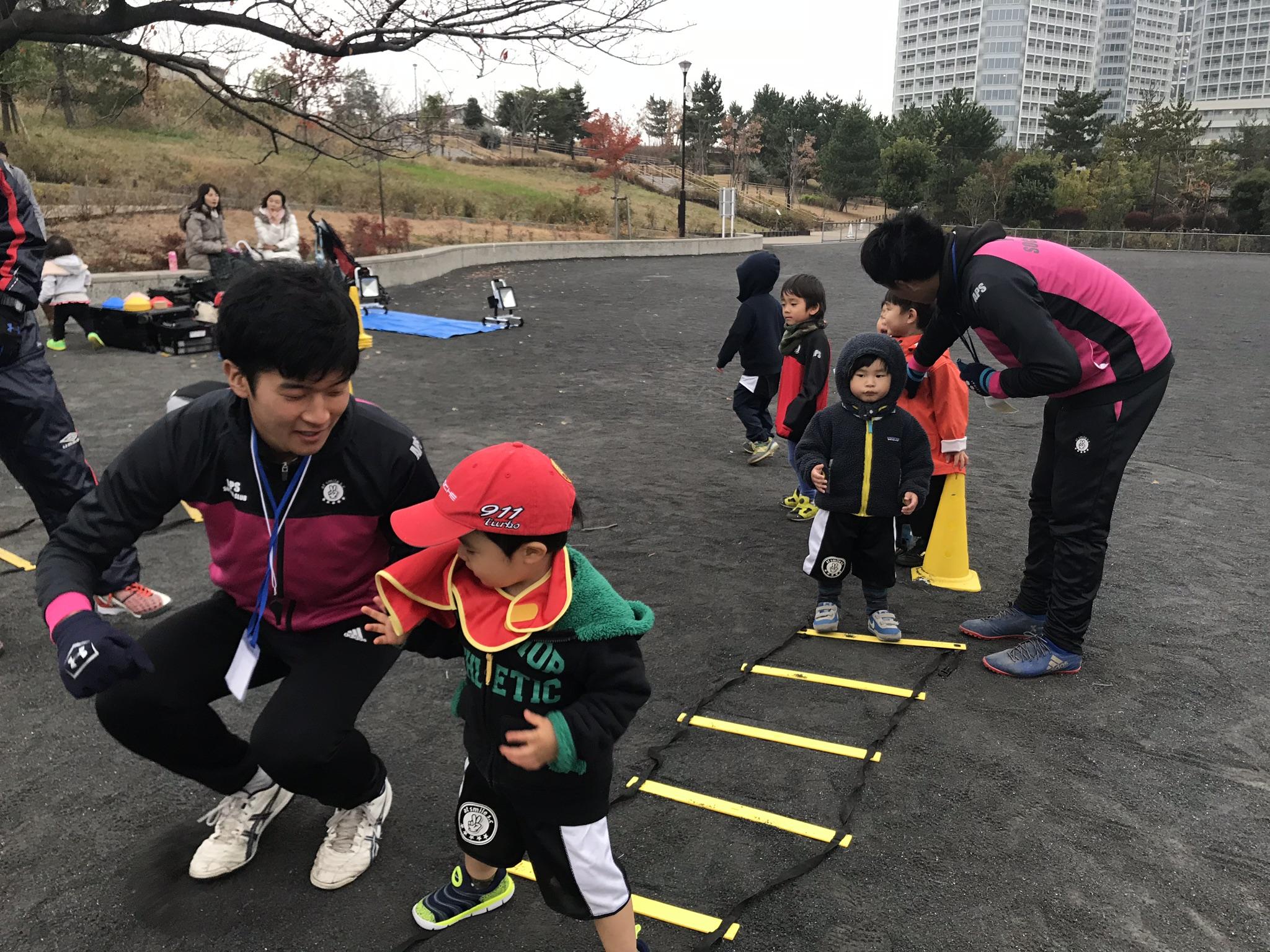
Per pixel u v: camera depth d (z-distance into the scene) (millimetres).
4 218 3451
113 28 7105
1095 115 83500
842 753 3186
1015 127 152000
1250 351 13250
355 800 2504
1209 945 2342
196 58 8062
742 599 4539
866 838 2750
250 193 25484
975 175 64188
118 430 7371
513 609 1923
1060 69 151750
